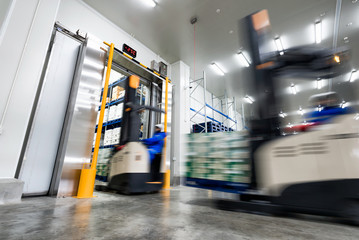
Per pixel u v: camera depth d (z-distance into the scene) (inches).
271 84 83.5
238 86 386.3
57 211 69.2
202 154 101.7
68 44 127.6
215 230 51.4
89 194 107.4
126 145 128.2
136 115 137.5
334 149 63.5
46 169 106.3
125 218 62.2
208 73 332.5
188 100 281.7
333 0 191.5
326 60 74.2
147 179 125.0
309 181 65.6
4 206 74.4
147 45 255.4
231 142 91.3
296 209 66.2
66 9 170.4
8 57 95.2
